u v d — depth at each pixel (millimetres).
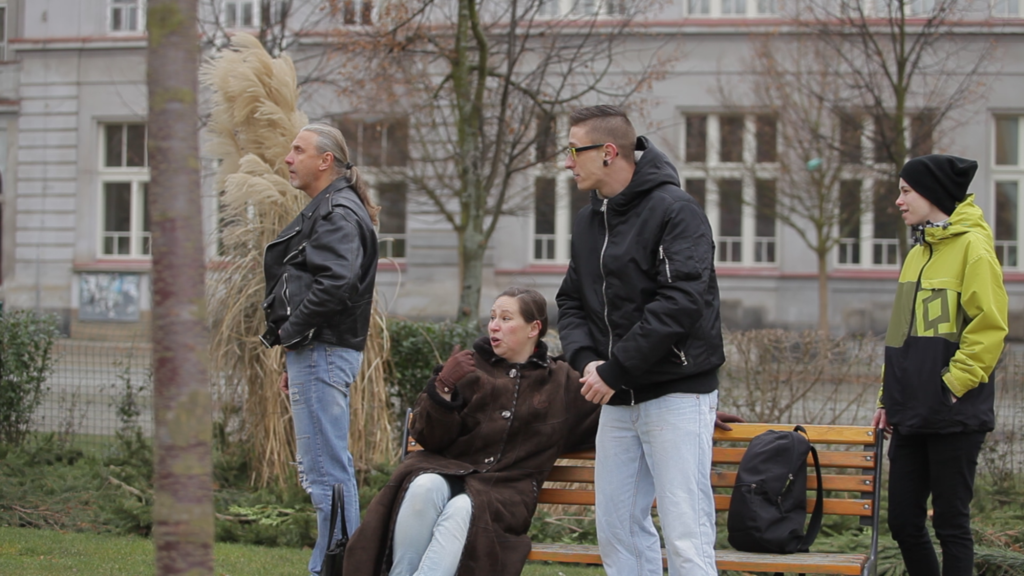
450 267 21984
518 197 18875
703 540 3369
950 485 3812
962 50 13672
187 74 1929
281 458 6410
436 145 15641
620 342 3279
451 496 3898
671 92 20984
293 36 12562
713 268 3408
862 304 21500
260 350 6457
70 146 23172
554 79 12781
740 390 7031
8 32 23516
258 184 6055
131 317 22938
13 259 23422
